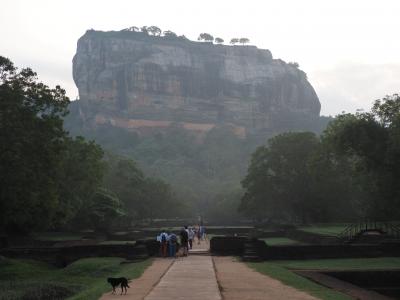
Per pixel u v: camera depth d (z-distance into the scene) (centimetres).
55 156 3916
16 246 4503
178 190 16362
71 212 5128
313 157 6788
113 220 7756
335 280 2306
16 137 3500
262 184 8162
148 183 11369
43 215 4281
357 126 4862
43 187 3784
